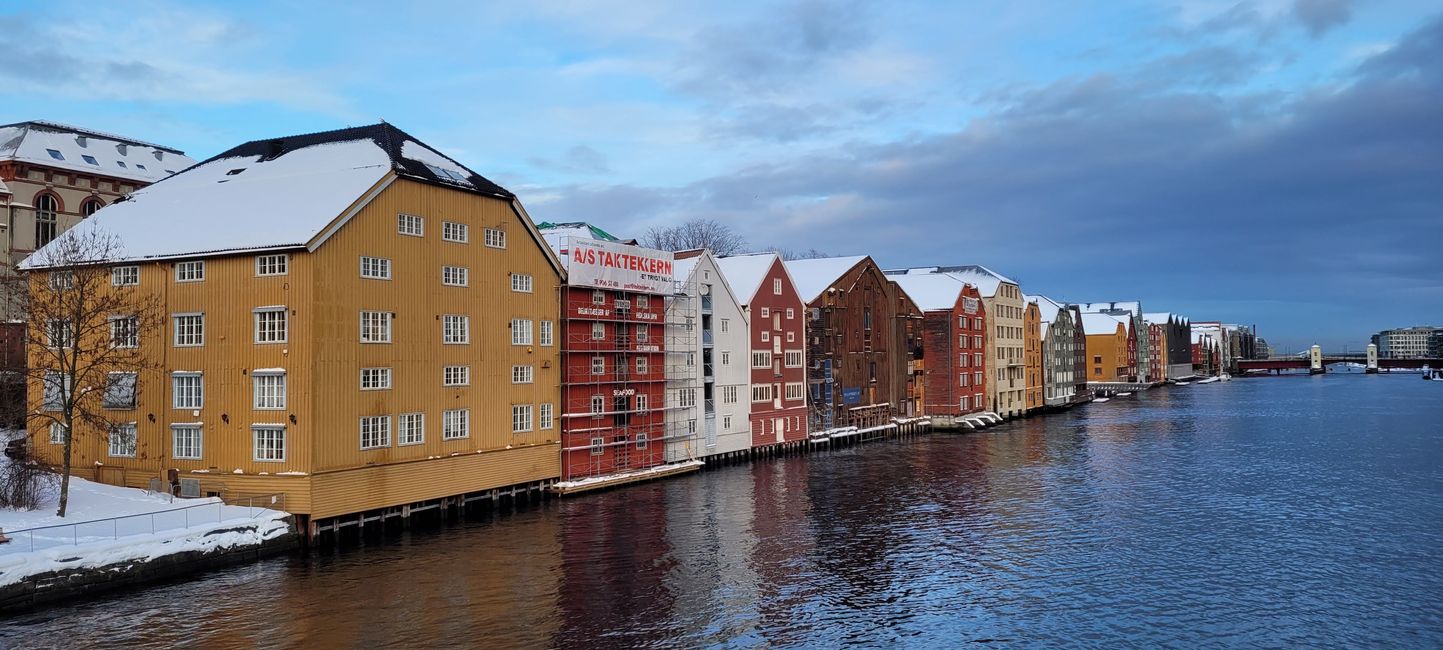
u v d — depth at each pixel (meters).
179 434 44.12
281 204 45.03
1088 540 45.34
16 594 32.00
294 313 41.44
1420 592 36.59
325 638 30.36
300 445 41.19
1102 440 92.50
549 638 30.89
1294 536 46.25
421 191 47.12
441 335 48.09
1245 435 96.62
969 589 37.06
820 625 32.69
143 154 77.94
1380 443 87.12
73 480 44.62
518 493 53.47
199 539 37.56
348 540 43.12
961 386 108.88
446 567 39.06
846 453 81.00
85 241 46.50
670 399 66.44
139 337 45.19
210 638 30.11
